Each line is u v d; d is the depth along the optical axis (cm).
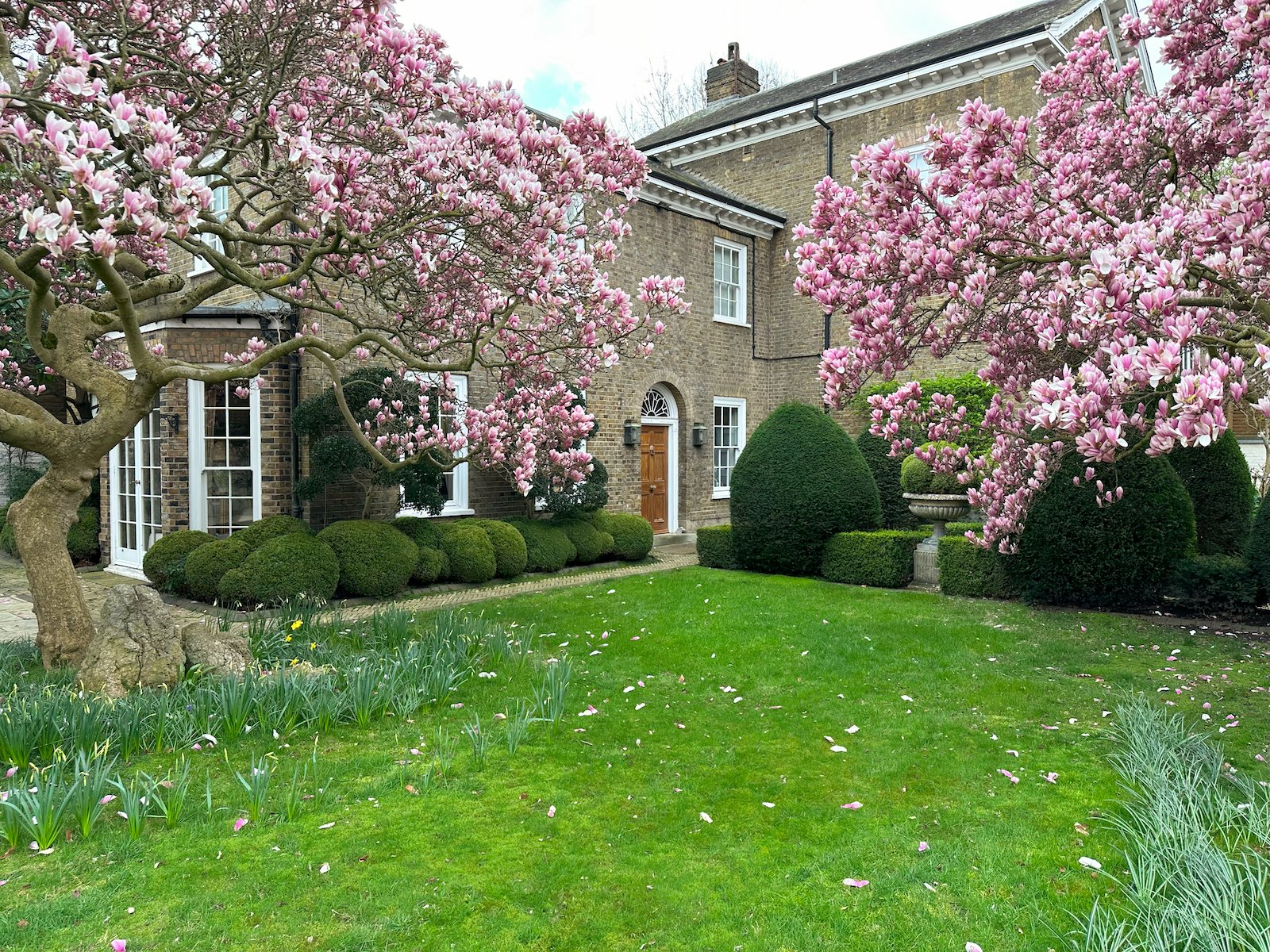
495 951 233
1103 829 305
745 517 971
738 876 276
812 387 1544
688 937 241
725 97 1936
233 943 234
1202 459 774
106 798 300
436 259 530
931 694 482
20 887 260
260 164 488
